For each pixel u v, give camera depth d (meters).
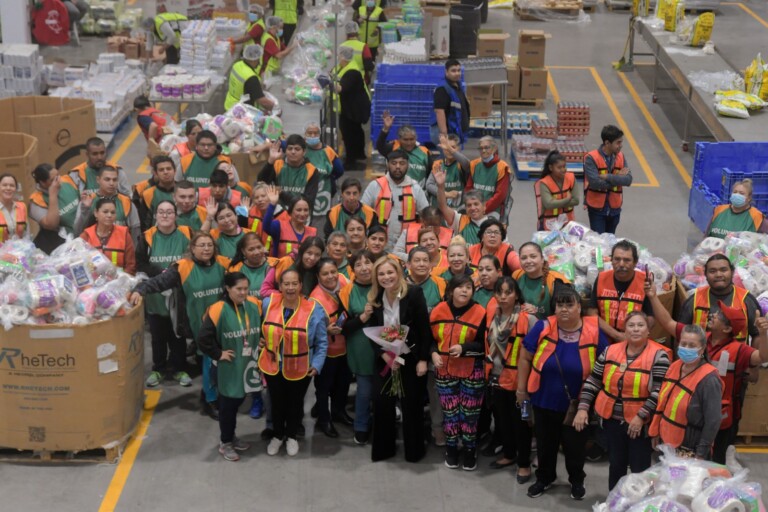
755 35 24.31
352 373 9.09
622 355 7.28
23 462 8.40
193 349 10.17
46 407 8.18
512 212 14.14
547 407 7.62
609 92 19.91
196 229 9.82
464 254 8.47
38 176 10.16
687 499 6.32
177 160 11.48
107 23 23.16
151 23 19.06
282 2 20.91
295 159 11.01
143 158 15.97
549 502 7.95
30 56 17.31
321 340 8.24
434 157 14.83
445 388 8.19
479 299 8.30
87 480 8.20
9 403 8.18
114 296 8.15
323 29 19.20
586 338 7.47
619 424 7.36
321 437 8.89
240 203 10.20
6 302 7.96
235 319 8.13
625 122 18.17
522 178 15.34
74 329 7.96
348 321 8.34
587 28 25.19
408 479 8.28
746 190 10.16
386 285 7.90
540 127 15.86
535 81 18.36
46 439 8.28
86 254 8.62
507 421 8.23
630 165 16.12
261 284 8.97
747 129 14.09
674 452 6.87
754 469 8.38
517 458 8.30
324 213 11.84
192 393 9.56
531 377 7.60
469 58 18.19
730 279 7.73
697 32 18.33
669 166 16.12
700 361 7.04
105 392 8.23
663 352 7.23
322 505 7.93
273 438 8.56
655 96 19.20
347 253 9.42
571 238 9.61
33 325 7.93
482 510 7.86
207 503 7.94
